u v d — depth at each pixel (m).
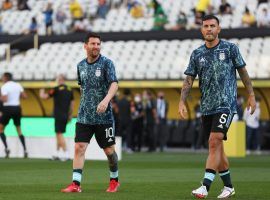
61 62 94.50
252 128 78.69
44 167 49.69
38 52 96.50
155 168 49.59
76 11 99.06
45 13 98.88
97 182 36.69
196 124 82.12
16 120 63.50
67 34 97.00
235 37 90.06
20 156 66.56
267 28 89.25
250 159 64.19
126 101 79.06
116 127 78.31
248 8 92.00
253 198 28.42
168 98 88.62
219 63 27.70
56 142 62.78
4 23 102.19
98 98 30.31
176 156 68.56
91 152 61.41
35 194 29.38
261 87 83.31
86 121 30.39
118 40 95.00
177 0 96.81
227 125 27.56
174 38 92.94
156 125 81.00
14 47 97.94
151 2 96.88
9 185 34.34
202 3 93.50
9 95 62.66
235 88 28.00
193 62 28.19
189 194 29.86
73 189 30.31
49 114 91.06
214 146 27.45
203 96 27.97
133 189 32.38
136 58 92.00
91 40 29.98
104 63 30.23
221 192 29.88
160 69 89.75
